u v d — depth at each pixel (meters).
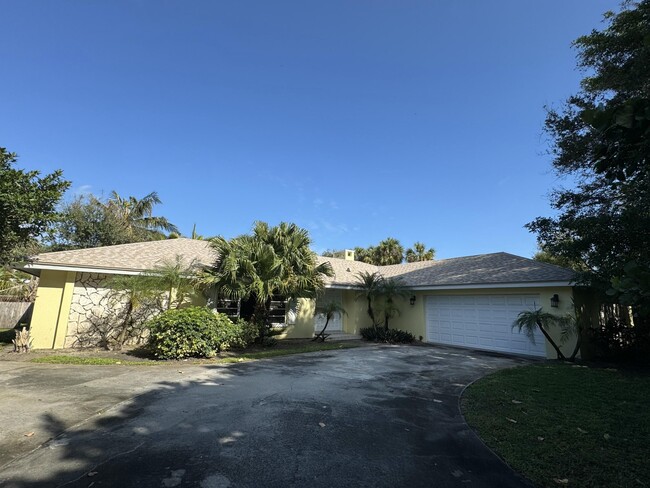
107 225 24.47
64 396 5.84
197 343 9.74
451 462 3.86
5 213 9.28
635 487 3.31
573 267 13.68
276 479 3.38
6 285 19.91
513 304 13.03
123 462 3.61
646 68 8.10
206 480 3.30
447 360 10.59
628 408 5.69
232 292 11.64
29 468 3.45
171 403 5.62
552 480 3.46
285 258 12.05
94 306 11.71
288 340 15.03
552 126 12.27
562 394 6.53
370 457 3.94
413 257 34.16
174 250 14.73
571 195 11.94
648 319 10.49
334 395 6.41
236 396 6.12
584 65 10.93
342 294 18.09
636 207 8.41
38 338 11.10
